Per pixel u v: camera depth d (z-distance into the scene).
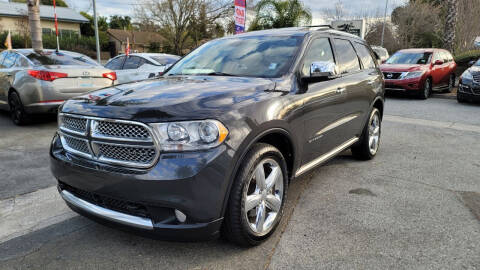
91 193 2.56
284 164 2.91
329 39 4.02
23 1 39.03
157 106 2.31
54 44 31.81
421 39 31.83
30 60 6.82
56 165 2.70
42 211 3.34
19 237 2.88
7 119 7.68
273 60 3.38
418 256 2.59
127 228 2.40
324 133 3.59
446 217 3.22
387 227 3.03
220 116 2.31
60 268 2.48
